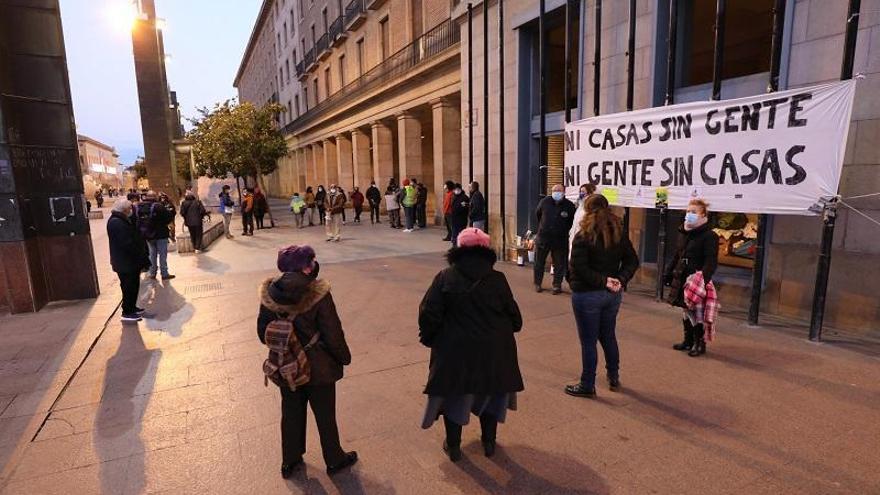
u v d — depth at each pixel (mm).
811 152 4992
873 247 4949
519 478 2955
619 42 7613
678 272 4797
